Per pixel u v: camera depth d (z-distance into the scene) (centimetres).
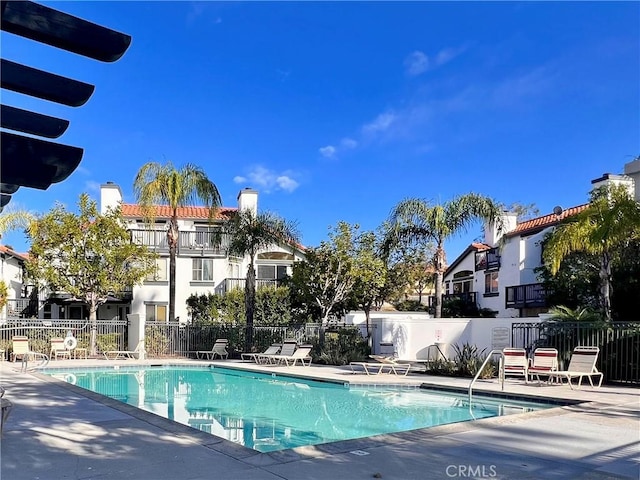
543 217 3791
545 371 1380
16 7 245
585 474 555
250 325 2423
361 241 2319
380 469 562
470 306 3922
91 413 893
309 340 2348
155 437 707
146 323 2453
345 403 1280
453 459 609
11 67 257
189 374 1941
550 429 785
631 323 1428
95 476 532
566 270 2328
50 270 2328
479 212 2136
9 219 2627
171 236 2558
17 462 584
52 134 282
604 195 1756
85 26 265
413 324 2288
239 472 545
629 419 872
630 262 1816
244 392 1490
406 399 1336
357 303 2381
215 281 3356
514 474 553
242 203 3525
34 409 934
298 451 630
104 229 2412
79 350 2303
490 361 1630
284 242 2466
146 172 2486
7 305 3027
